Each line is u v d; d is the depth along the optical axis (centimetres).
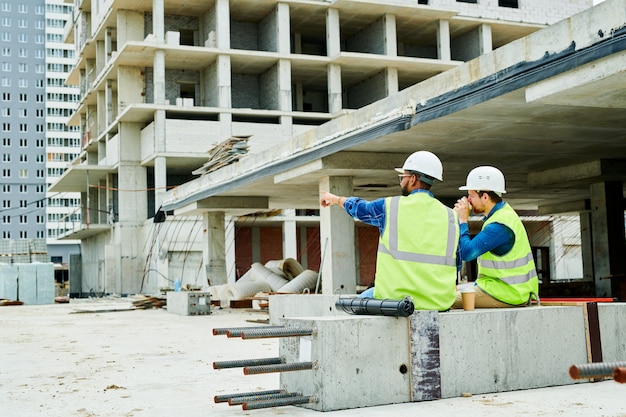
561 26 880
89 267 5912
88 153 6259
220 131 4575
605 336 720
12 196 13375
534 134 1391
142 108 4422
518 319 677
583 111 1180
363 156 1534
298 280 2061
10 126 13575
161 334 1429
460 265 681
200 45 5012
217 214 2570
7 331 1609
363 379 596
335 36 4900
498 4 5531
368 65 4984
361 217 638
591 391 654
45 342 1305
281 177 1727
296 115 4778
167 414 584
